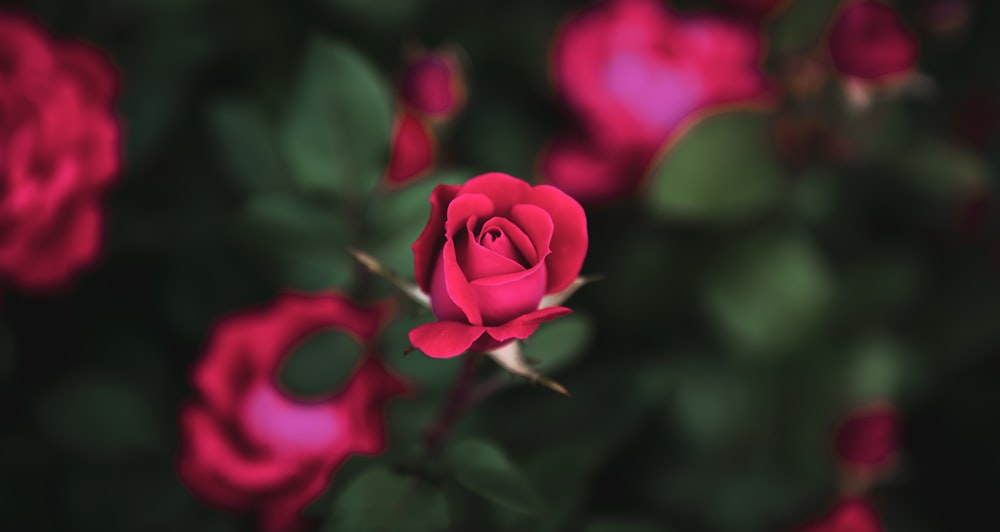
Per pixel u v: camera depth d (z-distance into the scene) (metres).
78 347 0.84
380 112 0.76
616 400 0.83
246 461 0.75
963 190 0.93
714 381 0.90
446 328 0.68
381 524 0.71
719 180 0.86
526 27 0.92
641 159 0.88
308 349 0.76
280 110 0.84
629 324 0.89
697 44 0.89
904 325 0.94
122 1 0.86
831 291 0.89
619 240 0.90
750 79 0.88
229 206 0.85
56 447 0.82
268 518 0.76
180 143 0.88
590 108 0.88
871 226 0.98
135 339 0.84
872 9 0.85
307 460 0.75
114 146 0.79
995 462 0.97
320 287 0.76
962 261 0.99
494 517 0.77
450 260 0.67
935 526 0.95
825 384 0.89
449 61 0.85
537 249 0.68
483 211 0.68
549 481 0.78
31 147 0.78
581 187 0.88
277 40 0.89
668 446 0.90
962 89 1.02
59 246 0.79
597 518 0.78
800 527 0.87
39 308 0.85
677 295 0.89
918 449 0.98
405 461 0.73
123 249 0.85
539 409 0.83
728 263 0.88
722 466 0.90
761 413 0.90
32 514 0.82
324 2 0.88
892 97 0.89
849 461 0.87
